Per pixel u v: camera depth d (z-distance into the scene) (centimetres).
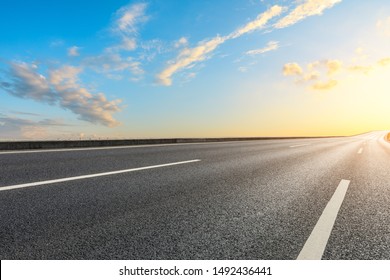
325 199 415
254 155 1041
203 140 2166
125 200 379
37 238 254
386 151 1466
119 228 282
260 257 233
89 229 277
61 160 722
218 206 365
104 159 773
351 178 598
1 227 276
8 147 951
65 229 276
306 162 866
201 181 516
